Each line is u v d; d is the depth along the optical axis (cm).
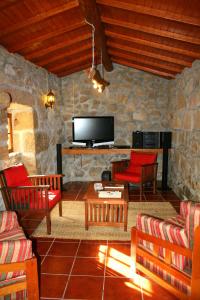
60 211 371
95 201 312
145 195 472
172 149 517
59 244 291
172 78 513
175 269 192
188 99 400
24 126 404
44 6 251
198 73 350
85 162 580
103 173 531
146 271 218
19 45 317
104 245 288
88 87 563
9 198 301
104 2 251
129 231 322
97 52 444
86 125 541
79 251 275
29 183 339
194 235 173
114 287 217
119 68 559
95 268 244
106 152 518
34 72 412
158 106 566
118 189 348
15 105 372
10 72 328
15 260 168
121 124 571
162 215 375
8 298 172
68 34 342
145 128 571
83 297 205
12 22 266
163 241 195
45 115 463
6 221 228
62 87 564
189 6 224
